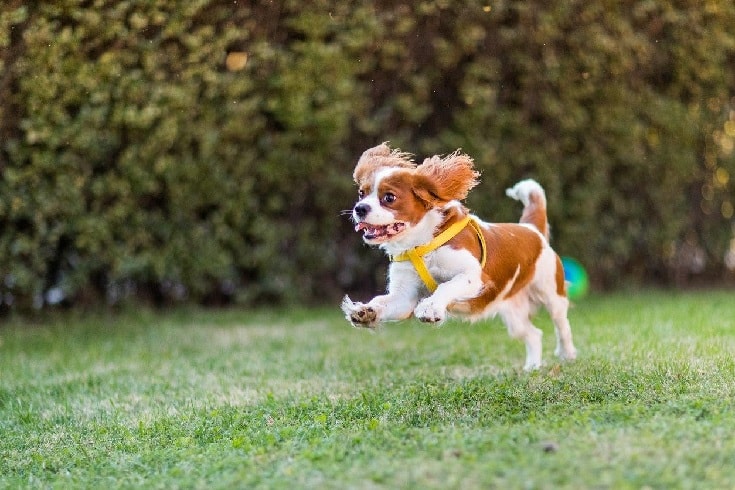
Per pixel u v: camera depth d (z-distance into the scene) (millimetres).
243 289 10250
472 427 4621
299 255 10289
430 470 3781
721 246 11758
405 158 5652
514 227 5906
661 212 11203
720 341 6754
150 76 8492
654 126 10695
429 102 9828
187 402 5949
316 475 3930
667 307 9250
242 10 8578
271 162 9695
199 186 9461
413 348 7723
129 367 7359
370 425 4750
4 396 6457
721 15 10086
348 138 9891
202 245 9766
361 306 5160
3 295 9297
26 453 5000
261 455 4371
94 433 5293
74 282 9375
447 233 5250
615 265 11312
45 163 8555
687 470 3654
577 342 7336
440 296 5039
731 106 11172
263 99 9305
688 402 4680
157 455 4602
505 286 5688
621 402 4891
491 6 9164
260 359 7516
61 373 7191
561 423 4441
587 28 9633
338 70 9195
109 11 7973
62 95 8273
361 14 8945
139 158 9016
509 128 10000
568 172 10445
